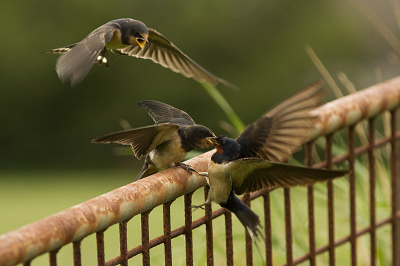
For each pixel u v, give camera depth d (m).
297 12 44.91
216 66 44.12
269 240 6.75
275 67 44.16
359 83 42.78
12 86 42.38
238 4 44.56
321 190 8.72
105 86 42.72
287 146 5.67
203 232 8.46
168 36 43.81
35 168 41.28
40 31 42.53
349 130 7.51
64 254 12.19
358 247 8.99
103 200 4.47
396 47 10.93
